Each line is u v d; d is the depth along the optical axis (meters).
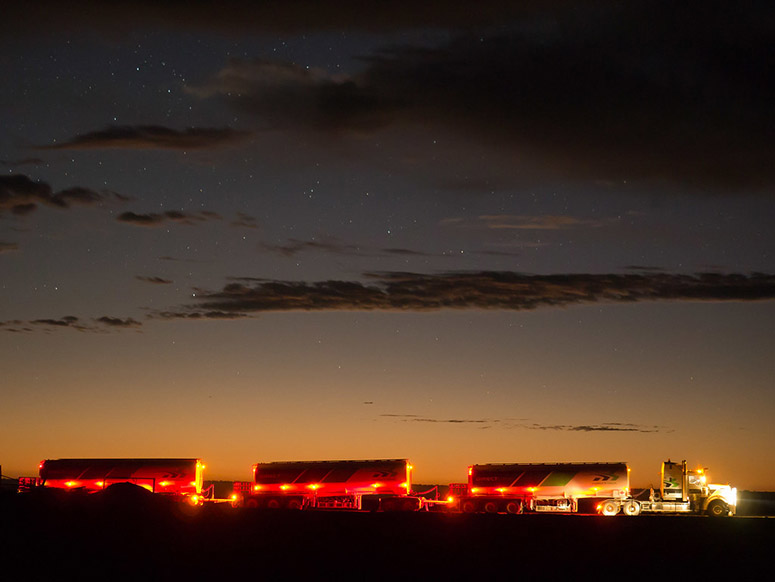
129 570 34.38
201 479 74.38
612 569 36.81
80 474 73.56
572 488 69.25
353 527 48.06
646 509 68.19
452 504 71.62
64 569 34.12
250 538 42.69
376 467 72.44
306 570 35.16
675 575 35.75
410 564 37.03
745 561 39.25
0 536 38.47
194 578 33.25
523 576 35.06
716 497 67.44
